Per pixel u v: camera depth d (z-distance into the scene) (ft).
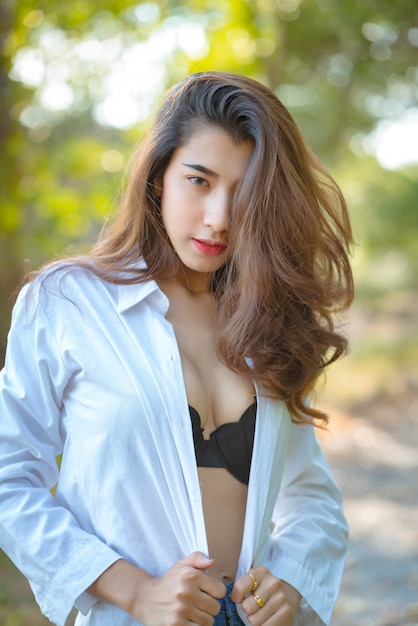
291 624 6.09
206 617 5.55
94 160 22.21
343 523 7.23
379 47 30.25
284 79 30.96
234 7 22.74
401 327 66.28
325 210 7.07
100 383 5.86
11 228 19.94
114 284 6.23
